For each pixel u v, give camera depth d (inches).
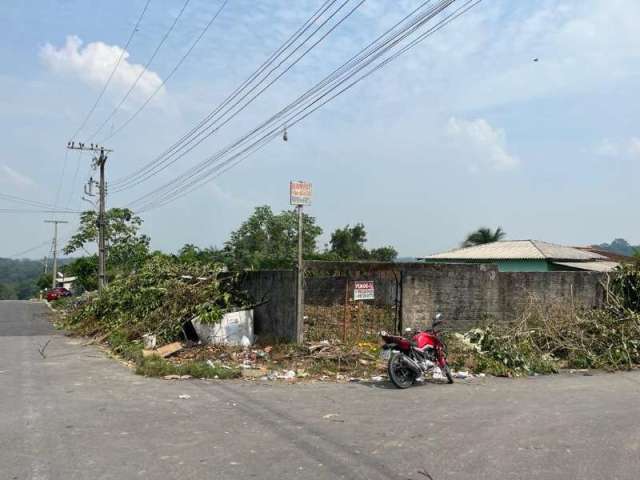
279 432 270.1
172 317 607.5
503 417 305.9
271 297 585.9
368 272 574.9
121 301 757.3
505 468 222.1
